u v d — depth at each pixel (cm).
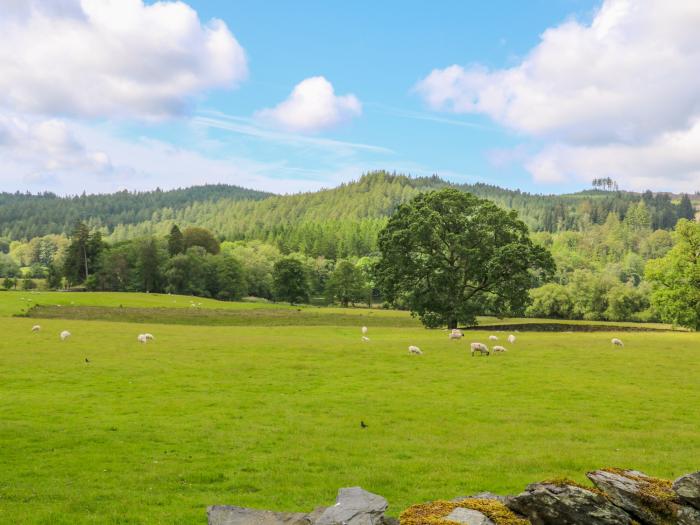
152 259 17325
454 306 7562
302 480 1631
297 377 3450
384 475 1669
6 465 1742
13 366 3675
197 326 7544
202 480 1644
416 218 7694
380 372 3625
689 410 2594
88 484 1587
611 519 928
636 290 14575
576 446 2008
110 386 3103
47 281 19762
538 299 15262
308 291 17350
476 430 2244
